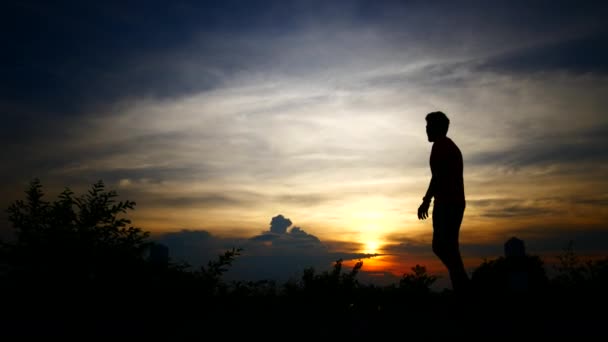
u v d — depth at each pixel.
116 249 4.55
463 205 5.22
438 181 5.23
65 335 3.79
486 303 4.94
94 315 4.53
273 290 6.29
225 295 5.62
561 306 5.23
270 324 4.60
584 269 6.18
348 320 4.88
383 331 4.21
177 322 4.54
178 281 4.85
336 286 6.50
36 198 4.56
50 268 4.42
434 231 5.29
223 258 5.08
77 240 4.43
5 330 3.90
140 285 4.69
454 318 4.81
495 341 3.68
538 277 6.13
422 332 4.12
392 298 6.54
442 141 5.34
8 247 4.41
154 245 4.95
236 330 4.27
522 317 4.70
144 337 3.84
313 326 4.52
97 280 4.56
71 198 4.62
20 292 4.42
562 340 3.64
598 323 4.32
